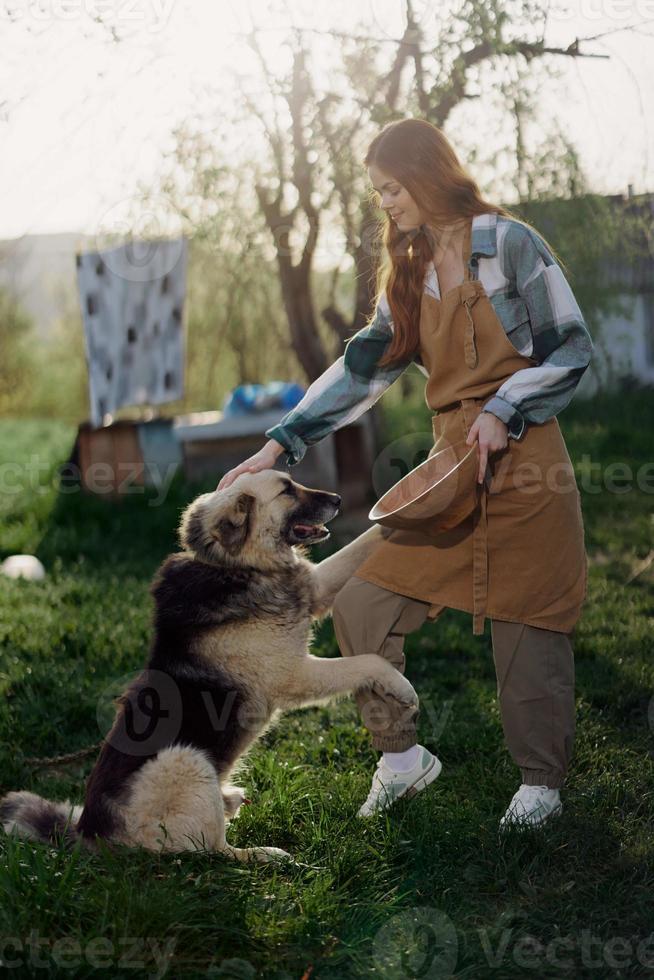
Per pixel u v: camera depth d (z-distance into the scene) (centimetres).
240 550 306
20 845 257
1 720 392
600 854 269
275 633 303
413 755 304
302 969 221
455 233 275
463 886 258
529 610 279
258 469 317
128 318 917
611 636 484
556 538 278
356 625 297
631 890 249
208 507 319
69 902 233
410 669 465
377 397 317
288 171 714
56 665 454
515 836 272
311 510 322
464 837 279
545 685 283
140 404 948
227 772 301
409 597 291
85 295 861
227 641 302
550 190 670
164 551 730
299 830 298
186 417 1023
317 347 895
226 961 218
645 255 768
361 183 693
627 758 338
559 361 269
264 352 1420
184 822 272
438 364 284
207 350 1482
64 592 589
